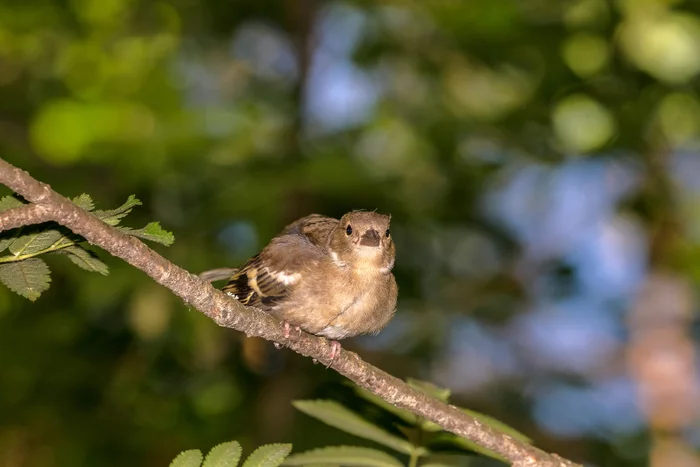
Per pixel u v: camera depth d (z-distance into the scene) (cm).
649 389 1391
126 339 1314
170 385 1381
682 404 1371
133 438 1366
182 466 510
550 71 1466
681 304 1404
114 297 1180
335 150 1316
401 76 1565
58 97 1415
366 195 1340
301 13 1556
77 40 1474
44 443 1362
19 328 1284
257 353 1305
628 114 1428
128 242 525
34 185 474
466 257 1565
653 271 1432
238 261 1280
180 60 1614
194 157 1280
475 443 639
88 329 1300
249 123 1333
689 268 1425
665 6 1454
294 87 1543
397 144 1508
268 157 1305
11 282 511
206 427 1411
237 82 1630
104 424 1357
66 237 515
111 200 1336
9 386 1310
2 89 1491
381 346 1473
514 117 1472
